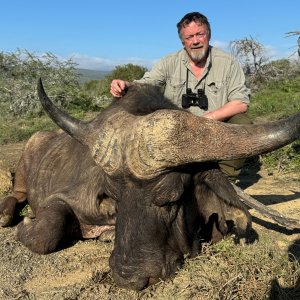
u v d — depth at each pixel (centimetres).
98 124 172
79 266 186
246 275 161
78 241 214
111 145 151
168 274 158
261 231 214
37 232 197
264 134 144
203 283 158
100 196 191
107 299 156
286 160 330
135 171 146
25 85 774
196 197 169
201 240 183
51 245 197
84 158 225
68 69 832
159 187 149
